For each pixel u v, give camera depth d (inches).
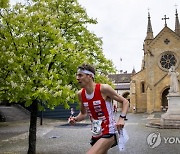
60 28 512.7
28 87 397.4
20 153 515.8
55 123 1301.7
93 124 172.1
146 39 2544.3
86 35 532.7
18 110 1652.3
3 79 426.3
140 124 1207.6
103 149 161.3
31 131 469.7
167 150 542.9
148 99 2319.1
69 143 656.4
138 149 556.1
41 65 414.0
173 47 2331.4
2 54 419.2
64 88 405.1
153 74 2333.9
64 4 521.7
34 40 440.8
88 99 171.9
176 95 1072.8
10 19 434.3
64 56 426.3
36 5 475.5
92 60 516.1
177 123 997.2
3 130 969.5
